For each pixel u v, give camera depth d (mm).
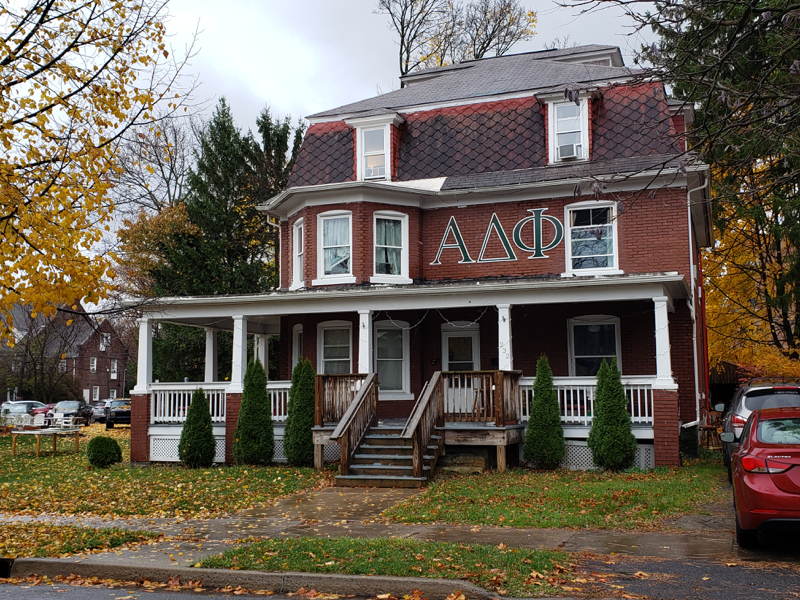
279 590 7996
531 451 16234
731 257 28750
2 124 10477
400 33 38156
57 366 48156
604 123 20359
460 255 20609
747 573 7797
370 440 16391
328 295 18172
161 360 33531
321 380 17344
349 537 10023
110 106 11094
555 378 16953
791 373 23516
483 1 37750
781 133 8289
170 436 19422
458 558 8391
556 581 7574
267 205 22406
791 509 8180
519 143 21141
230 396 18922
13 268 10117
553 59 25938
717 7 8141
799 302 26031
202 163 35219
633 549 9023
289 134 36000
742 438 9539
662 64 8227
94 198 10695
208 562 8664
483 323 20406
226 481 15836
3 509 13766
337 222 20703
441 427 16188
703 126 8477
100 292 10594
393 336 21000
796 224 23000
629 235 18984
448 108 22453
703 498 12250
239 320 19062
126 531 10805
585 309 19500
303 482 15492
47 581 8727
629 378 16469
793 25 8352
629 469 15727
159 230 34469
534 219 20000
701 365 23938
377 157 22125
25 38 10852
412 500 13008
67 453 24438
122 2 11094
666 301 16172
